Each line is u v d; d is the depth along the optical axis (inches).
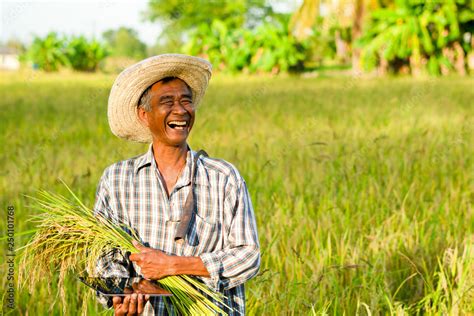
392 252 199.9
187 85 115.1
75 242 112.2
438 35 1222.3
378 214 232.2
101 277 111.4
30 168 301.9
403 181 281.1
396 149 341.1
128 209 114.0
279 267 185.5
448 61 1210.0
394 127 437.1
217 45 1435.8
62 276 112.8
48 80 1127.0
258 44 1378.0
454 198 258.7
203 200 111.8
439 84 880.3
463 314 163.9
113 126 120.0
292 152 345.4
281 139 400.8
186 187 112.0
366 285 171.2
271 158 318.0
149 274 107.3
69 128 466.9
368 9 1231.5
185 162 114.5
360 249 199.8
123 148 340.2
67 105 649.0
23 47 1563.7
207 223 111.0
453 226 227.1
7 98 737.6
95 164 306.2
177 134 111.6
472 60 1499.8
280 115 535.5
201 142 394.3
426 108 559.8
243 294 116.6
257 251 111.3
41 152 348.5
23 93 825.5
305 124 451.8
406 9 1194.0
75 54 1594.5
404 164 301.7
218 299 107.8
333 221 226.4
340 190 258.5
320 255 187.9
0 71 1557.6
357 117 504.1
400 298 183.0
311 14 1247.5
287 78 1194.0
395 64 1259.8
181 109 111.0
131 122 119.1
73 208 117.0
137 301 107.2
